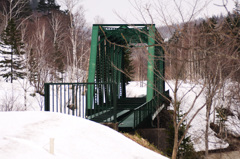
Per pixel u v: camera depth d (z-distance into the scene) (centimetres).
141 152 531
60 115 603
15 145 369
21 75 3934
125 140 578
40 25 5134
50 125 516
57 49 4169
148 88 1867
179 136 1711
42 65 3809
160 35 927
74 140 470
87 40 4425
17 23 5834
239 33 420
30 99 3306
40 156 353
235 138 2219
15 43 3991
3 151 339
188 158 1700
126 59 5381
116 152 484
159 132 1559
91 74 1920
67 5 3875
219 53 414
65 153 406
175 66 991
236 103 2022
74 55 3788
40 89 3797
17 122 505
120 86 3008
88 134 523
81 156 417
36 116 568
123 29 1958
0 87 3397
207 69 1179
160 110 2172
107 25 1964
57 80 4269
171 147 1677
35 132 458
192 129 2716
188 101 3578
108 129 607
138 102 2594
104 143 508
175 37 830
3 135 413
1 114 559
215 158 2023
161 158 540
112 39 2317
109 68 2281
